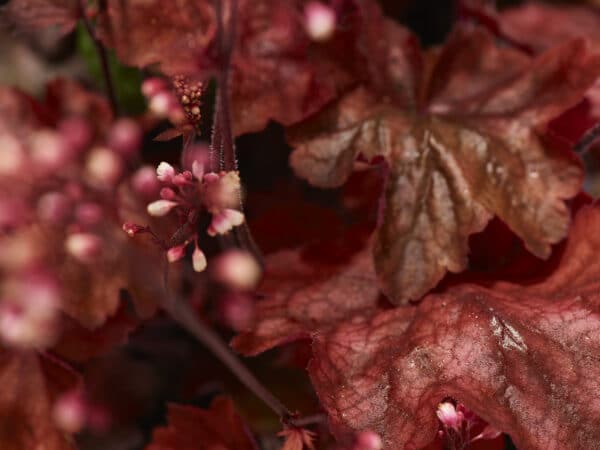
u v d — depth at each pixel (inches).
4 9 13.6
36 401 13.3
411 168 13.5
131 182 13.3
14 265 10.8
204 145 12.5
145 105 15.3
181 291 14.0
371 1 14.0
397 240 13.2
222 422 13.6
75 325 13.6
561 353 12.7
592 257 13.2
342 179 13.5
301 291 13.5
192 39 13.6
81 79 16.5
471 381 12.6
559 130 14.1
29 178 13.0
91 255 12.1
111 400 15.1
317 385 12.6
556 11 17.7
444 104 13.8
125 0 13.7
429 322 13.0
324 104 13.7
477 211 13.2
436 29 18.0
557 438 12.3
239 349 12.9
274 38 13.8
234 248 13.4
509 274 13.6
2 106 13.9
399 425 12.4
